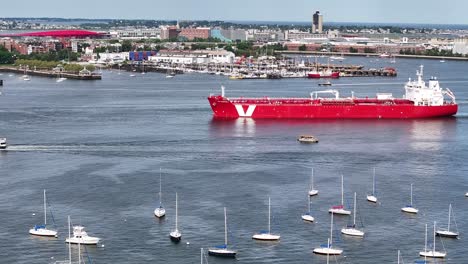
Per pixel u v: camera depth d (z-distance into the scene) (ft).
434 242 577.84
